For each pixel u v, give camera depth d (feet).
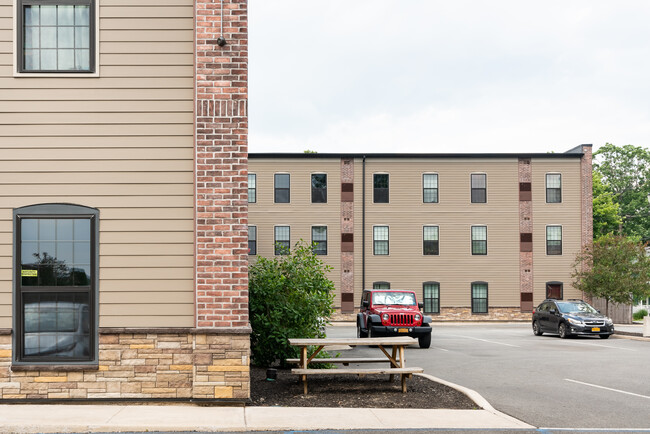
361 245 135.23
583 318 86.43
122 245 32.07
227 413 29.12
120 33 32.65
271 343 41.73
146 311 31.86
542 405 33.50
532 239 136.36
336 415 28.94
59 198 32.04
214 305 31.48
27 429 25.79
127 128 32.42
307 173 135.74
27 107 32.22
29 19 32.68
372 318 71.97
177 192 32.37
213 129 32.07
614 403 34.24
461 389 35.94
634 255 107.14
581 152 137.90
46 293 31.86
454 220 136.05
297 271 43.75
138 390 31.50
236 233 31.78
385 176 136.36
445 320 134.41
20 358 31.42
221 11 32.40
